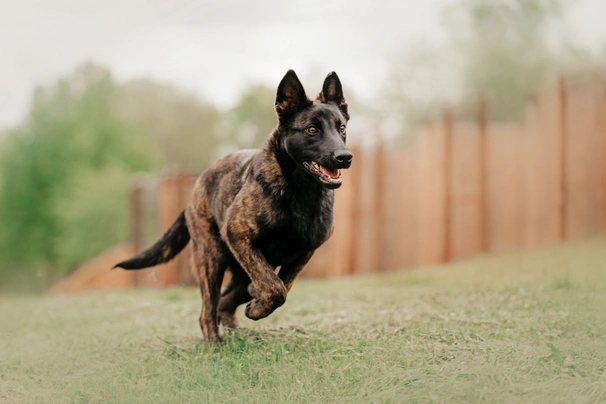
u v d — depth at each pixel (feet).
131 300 33.09
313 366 15.53
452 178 44.14
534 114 42.52
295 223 17.99
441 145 44.39
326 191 18.45
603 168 38.58
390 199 47.06
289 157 17.92
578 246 36.70
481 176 43.06
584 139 39.58
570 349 15.71
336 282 37.37
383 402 12.97
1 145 128.77
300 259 19.22
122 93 176.35
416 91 77.46
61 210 108.68
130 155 121.90
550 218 41.55
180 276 51.13
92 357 19.47
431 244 44.91
